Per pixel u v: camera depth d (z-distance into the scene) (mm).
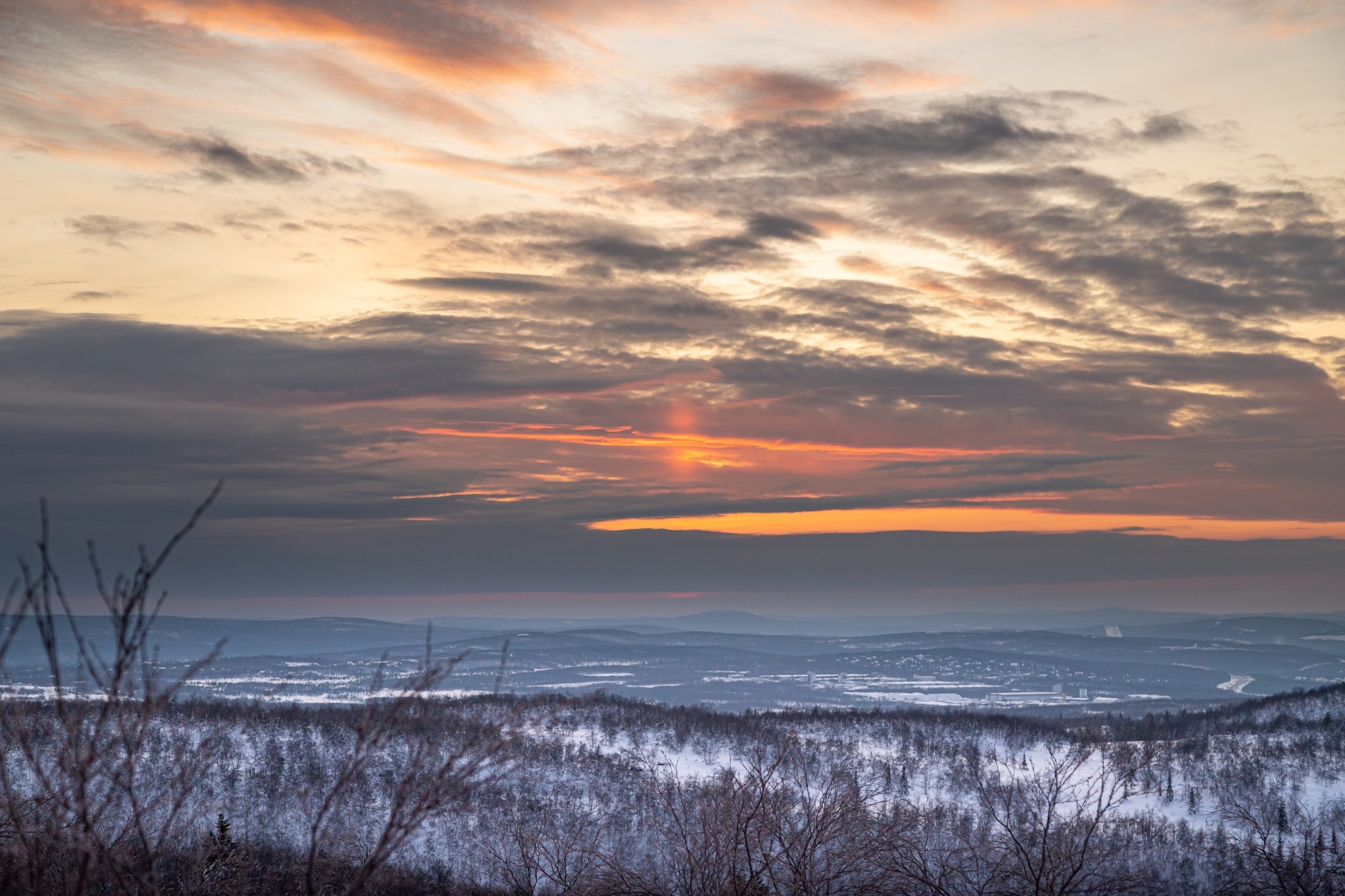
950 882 12867
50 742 5828
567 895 13344
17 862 6152
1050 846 12750
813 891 12922
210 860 12508
